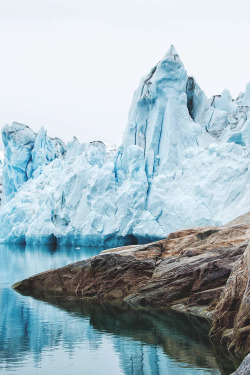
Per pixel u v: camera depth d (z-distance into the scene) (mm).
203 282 19672
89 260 24578
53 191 63125
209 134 55281
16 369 11773
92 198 56594
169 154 53719
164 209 49562
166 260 22422
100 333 15430
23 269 35312
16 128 77688
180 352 13141
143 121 58031
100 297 22766
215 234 22234
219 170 47000
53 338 14875
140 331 15742
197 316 18172
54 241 63844
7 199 78250
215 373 11266
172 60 56031
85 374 11352
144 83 60062
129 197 52281
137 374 11273
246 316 12789
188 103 59469
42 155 76562
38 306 20578
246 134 49875
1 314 18688
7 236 67375
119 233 52625
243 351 12602
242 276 14500
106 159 64812
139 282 22438
